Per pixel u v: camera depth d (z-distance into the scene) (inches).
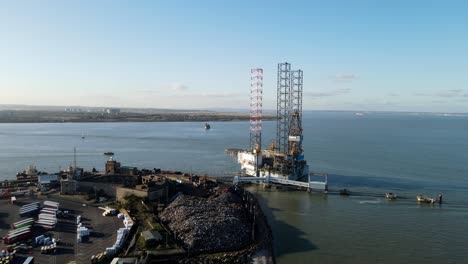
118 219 3846.0
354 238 4060.0
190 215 3912.4
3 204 4261.8
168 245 3329.2
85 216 3919.8
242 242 3698.3
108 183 4813.0
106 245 3216.0
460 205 5359.3
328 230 4313.5
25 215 3880.4
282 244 3885.3
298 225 4478.3
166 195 4717.0
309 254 3639.3
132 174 5260.8
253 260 3415.4
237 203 4845.0
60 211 4010.8
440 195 5472.4
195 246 3432.6
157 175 5674.2
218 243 3548.2
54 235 3408.0
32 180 5526.6
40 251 3070.9
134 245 3275.1
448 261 3516.2
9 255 2925.7
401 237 4099.4
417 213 4968.0
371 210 5113.2
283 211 5054.1
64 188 4731.8
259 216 4594.0
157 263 3164.4
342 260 3508.9
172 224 3794.3
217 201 4574.3
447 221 4640.8
